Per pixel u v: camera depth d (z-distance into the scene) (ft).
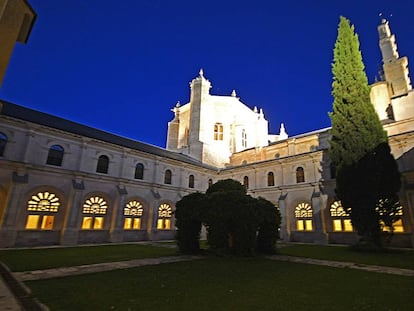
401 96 90.84
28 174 68.44
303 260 42.09
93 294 21.20
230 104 165.89
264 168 109.91
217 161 144.36
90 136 85.76
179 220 52.03
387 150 63.05
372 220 59.16
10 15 26.21
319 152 92.02
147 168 98.89
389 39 108.88
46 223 70.59
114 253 51.01
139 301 19.45
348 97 70.69
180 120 170.91
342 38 78.84
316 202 86.94
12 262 38.17
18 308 17.29
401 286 24.11
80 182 78.48
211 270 32.40
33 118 76.38
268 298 20.27
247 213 46.50
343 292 22.00
